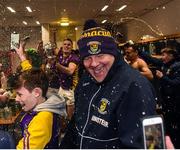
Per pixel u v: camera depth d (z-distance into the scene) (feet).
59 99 4.47
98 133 3.28
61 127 4.69
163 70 12.21
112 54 3.37
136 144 2.80
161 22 27.73
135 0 24.34
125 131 2.99
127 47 11.53
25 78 4.51
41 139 4.08
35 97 4.50
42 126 4.12
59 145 4.25
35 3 24.06
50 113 4.25
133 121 2.97
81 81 3.89
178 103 10.43
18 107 9.54
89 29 3.49
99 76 3.39
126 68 3.38
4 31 23.52
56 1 23.57
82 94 3.74
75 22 37.14
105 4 25.81
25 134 4.19
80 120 3.61
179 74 10.85
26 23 34.01
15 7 24.93
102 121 3.26
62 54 12.35
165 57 12.23
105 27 3.74
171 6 25.11
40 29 36.83
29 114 4.53
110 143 3.22
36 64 9.05
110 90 3.29
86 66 3.49
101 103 3.32
